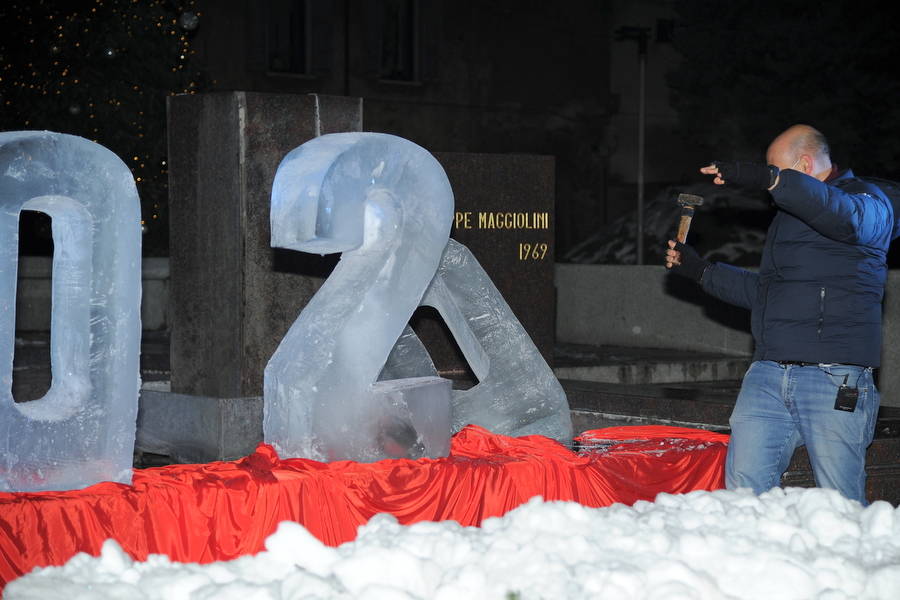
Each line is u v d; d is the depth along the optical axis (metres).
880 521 2.97
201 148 7.61
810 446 4.56
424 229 4.85
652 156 29.31
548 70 28.27
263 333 7.53
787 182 4.37
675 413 7.10
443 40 26.97
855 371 4.52
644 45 25.31
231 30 24.19
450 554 2.64
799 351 4.54
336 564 2.58
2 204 3.90
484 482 4.66
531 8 27.98
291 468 4.38
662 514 2.94
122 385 4.22
